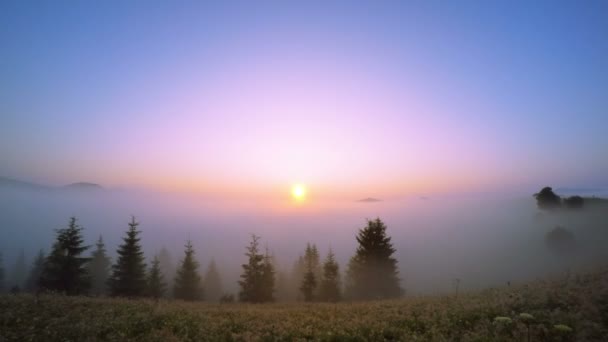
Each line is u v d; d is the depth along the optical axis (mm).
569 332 10938
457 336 11594
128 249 46375
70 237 40875
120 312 15805
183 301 25000
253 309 19500
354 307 19172
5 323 13078
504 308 13938
